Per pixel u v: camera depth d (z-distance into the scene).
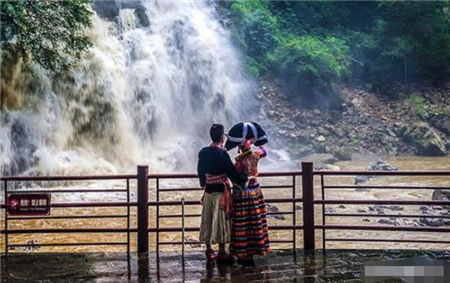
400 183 17.03
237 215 6.25
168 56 23.98
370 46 30.33
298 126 25.62
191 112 24.31
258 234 6.25
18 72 17.92
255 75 26.94
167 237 10.62
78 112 19.72
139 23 23.97
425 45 30.41
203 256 6.76
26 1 13.45
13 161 17.34
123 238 10.59
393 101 28.58
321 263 6.36
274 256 6.68
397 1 31.06
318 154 23.36
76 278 5.91
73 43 14.42
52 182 16.66
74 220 12.11
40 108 18.55
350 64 29.47
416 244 9.96
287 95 26.95
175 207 13.69
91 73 20.27
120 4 23.20
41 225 11.70
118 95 21.19
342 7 32.34
